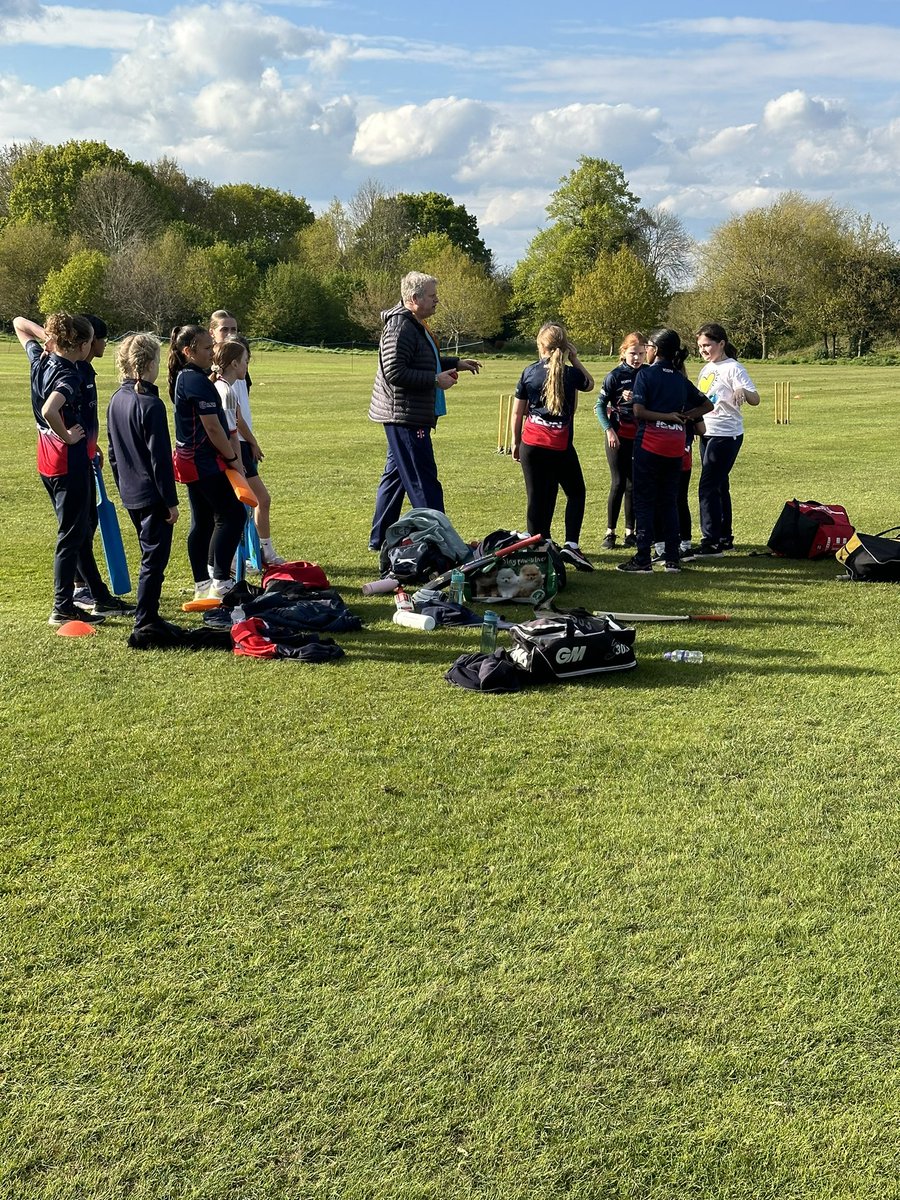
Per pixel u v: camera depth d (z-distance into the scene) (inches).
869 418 965.2
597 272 2935.5
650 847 171.2
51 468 285.9
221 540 317.7
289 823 178.7
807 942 145.5
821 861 166.9
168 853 168.7
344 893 157.3
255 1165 108.7
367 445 740.0
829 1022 129.6
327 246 3907.5
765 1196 105.4
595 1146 111.1
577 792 191.2
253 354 2576.3
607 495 534.6
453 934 147.2
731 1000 133.4
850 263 2832.2
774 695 243.3
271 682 250.7
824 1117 115.1
